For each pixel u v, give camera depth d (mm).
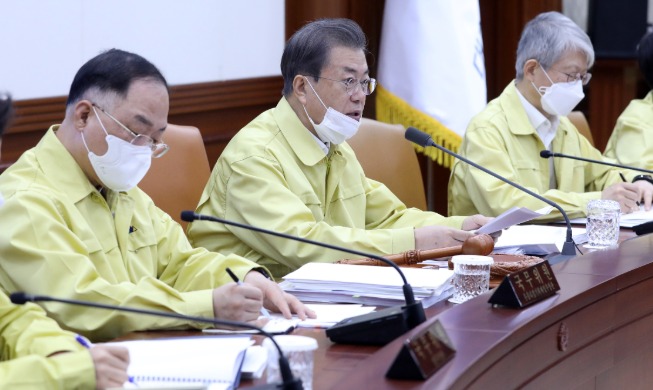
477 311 4906
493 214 8258
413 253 6121
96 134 5207
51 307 4883
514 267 5875
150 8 8977
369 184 7691
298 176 6863
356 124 6863
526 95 8688
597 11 13766
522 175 8609
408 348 3910
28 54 7957
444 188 12633
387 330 4500
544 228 7383
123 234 5566
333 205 7246
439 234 6480
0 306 4660
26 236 4934
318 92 6797
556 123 8812
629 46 13672
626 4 13625
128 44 8797
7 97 4598
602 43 13789
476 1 10703
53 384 3949
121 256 5539
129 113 5188
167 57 9195
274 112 7059
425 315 4906
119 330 4914
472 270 5387
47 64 8133
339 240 6445
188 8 9367
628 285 5836
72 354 4020
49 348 4391
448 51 10547
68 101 5324
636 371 6023
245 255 6859
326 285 5344
